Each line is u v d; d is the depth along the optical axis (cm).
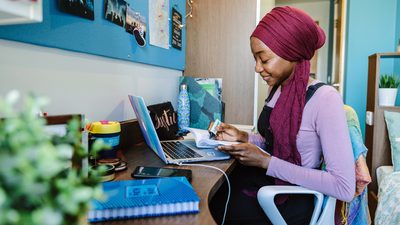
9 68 77
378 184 204
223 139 127
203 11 217
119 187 63
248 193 109
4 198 21
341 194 88
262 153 99
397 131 194
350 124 103
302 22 95
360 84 285
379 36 278
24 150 24
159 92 171
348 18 286
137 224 53
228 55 216
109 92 122
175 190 62
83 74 105
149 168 87
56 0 89
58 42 91
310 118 97
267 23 98
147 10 150
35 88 85
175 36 190
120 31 126
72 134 34
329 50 414
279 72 100
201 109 172
